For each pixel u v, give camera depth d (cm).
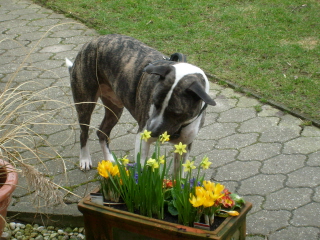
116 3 557
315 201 317
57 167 345
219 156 352
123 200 269
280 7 534
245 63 441
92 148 365
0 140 283
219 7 540
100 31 500
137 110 307
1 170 290
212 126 379
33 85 423
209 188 255
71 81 336
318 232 300
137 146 305
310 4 537
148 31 496
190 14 527
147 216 262
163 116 281
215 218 259
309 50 455
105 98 346
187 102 278
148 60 308
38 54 465
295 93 404
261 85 414
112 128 356
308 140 362
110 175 264
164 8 542
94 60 325
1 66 446
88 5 554
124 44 319
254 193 324
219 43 472
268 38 477
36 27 511
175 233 252
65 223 308
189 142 303
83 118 338
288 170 339
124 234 263
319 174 335
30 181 277
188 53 458
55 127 379
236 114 389
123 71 313
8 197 282
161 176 260
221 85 420
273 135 368
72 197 322
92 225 268
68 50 471
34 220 310
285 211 312
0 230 285
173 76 278
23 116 385
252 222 306
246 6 540
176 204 256
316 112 384
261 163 345
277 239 297
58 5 555
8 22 520
